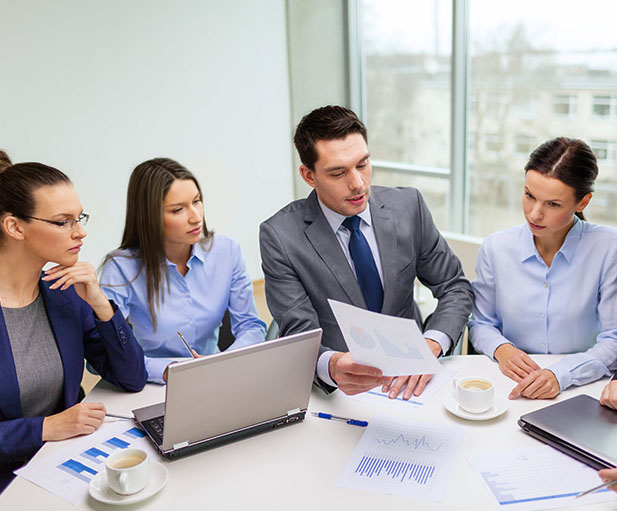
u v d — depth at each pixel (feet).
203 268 7.63
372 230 6.82
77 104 13.91
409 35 15.57
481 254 7.17
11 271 5.69
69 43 13.57
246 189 16.67
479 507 4.26
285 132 17.02
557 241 6.64
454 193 15.34
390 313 6.85
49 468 4.88
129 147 14.71
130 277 7.32
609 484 4.18
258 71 16.20
